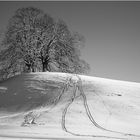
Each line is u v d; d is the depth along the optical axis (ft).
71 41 171.42
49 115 92.84
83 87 121.49
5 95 121.08
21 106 109.40
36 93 118.32
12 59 162.30
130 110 97.45
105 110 96.99
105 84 126.82
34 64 166.20
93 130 76.07
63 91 117.60
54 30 168.76
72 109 97.40
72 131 74.08
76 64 171.83
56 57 170.60
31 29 163.73
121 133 72.74
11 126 82.99
